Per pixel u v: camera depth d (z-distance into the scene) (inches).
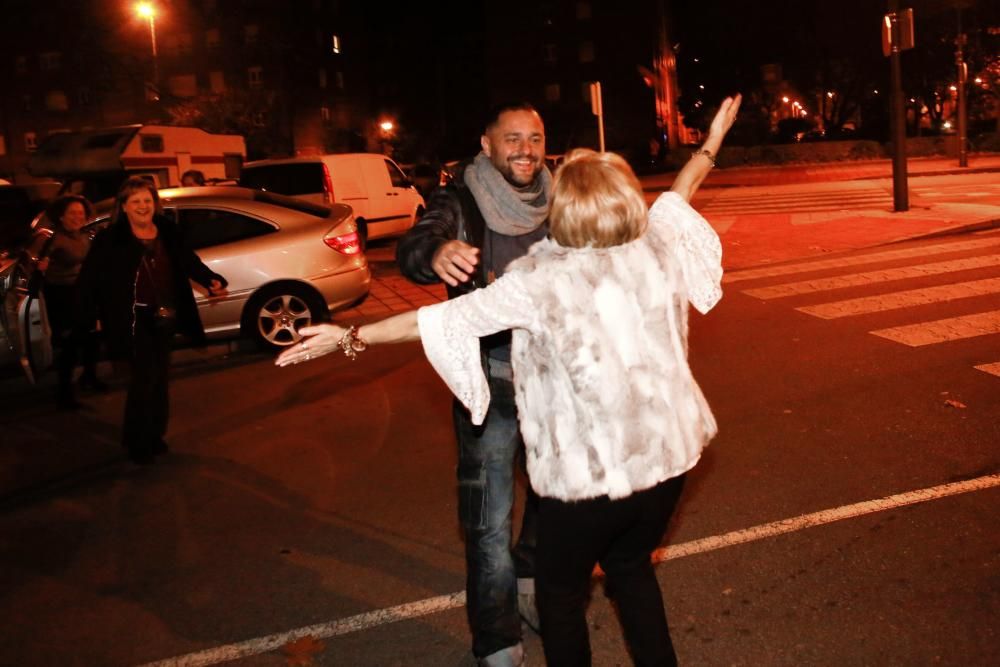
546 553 112.4
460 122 2689.5
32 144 2261.3
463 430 138.6
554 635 114.6
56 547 200.4
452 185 139.4
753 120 2032.5
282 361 117.2
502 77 2327.8
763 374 284.2
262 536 198.2
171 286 247.1
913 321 328.5
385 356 349.1
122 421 296.5
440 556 182.9
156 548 196.2
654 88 2267.5
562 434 106.4
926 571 159.8
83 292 241.4
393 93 2721.5
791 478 203.6
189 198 376.5
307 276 375.6
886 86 1879.9
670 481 108.7
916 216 610.2
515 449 139.4
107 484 237.3
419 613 161.5
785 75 2048.5
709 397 266.7
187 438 270.4
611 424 105.0
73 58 2208.4
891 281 398.0
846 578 159.6
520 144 134.6
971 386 254.8
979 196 733.3
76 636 162.1
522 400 111.4
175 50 2222.0
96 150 805.2
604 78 2267.5
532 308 106.3
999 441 214.4
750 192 1013.8
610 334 105.3
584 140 2273.6
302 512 209.6
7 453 270.4
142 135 820.6
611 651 145.9
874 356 291.6
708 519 186.7
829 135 2015.3
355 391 306.3
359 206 707.4
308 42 2365.9
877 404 247.4
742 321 354.3
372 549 188.1
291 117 2272.4
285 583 175.8
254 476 235.3
